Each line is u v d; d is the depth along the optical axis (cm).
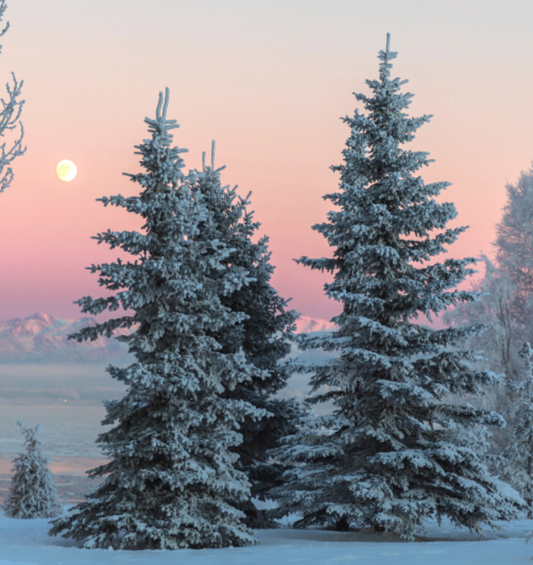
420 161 2459
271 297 3177
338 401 2478
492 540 2086
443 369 2395
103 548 2050
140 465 2219
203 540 2102
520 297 5503
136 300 2230
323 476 2367
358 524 2462
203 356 2341
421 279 2464
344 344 2417
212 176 3234
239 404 2288
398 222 2417
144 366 2216
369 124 2492
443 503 2189
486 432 2453
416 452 2216
